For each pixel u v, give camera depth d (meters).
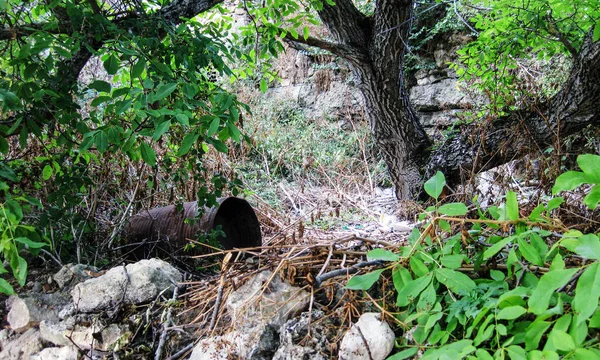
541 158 3.62
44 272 2.49
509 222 1.51
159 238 3.04
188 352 1.71
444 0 4.94
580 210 2.70
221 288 1.80
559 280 1.10
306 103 8.75
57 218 2.52
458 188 4.16
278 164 6.89
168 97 2.28
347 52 4.66
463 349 1.16
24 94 2.05
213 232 2.92
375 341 1.42
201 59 2.47
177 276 2.15
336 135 7.91
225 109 2.04
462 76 4.53
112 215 3.34
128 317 1.90
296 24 3.78
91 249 2.99
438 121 7.10
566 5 3.26
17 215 1.70
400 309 1.60
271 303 1.69
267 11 3.70
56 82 2.24
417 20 7.20
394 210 5.45
